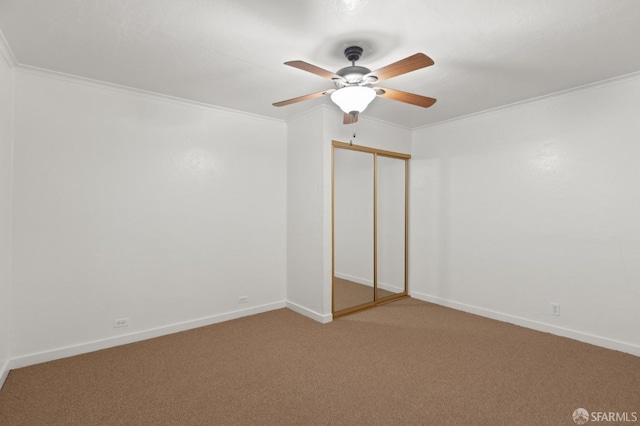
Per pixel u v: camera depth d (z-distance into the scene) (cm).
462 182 395
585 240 301
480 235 379
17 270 254
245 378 240
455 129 402
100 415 198
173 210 328
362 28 200
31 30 204
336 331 331
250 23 196
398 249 450
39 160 262
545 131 324
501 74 268
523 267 342
